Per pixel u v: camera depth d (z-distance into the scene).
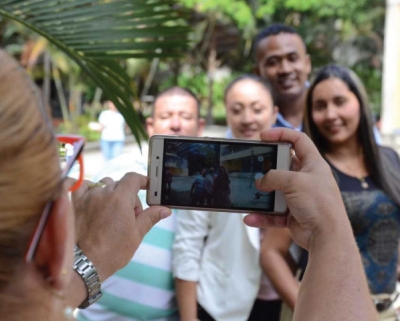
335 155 2.45
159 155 1.32
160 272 2.19
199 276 2.25
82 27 1.95
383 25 18.08
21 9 1.92
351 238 1.04
